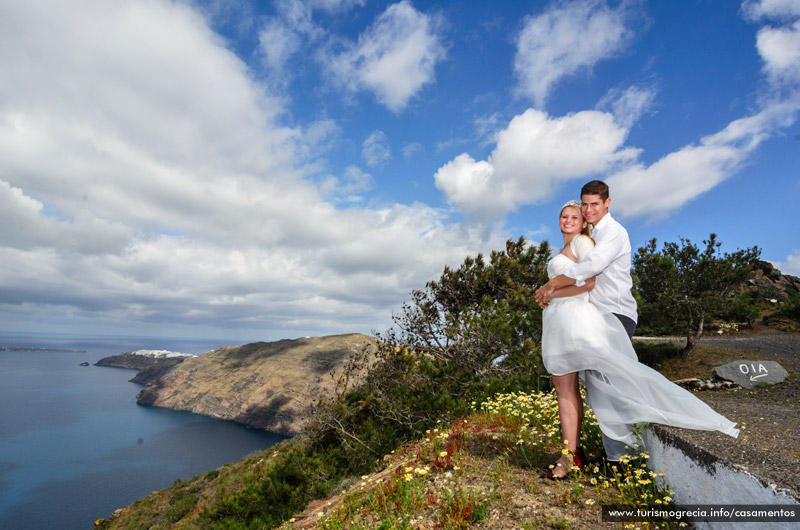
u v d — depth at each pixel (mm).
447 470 3773
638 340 19891
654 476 2746
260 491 7711
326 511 4133
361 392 10328
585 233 3299
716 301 14414
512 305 12539
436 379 10070
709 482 2232
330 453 8391
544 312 3283
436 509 3018
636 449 2969
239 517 7473
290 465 8086
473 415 6480
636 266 16328
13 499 137500
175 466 164750
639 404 2891
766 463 2045
